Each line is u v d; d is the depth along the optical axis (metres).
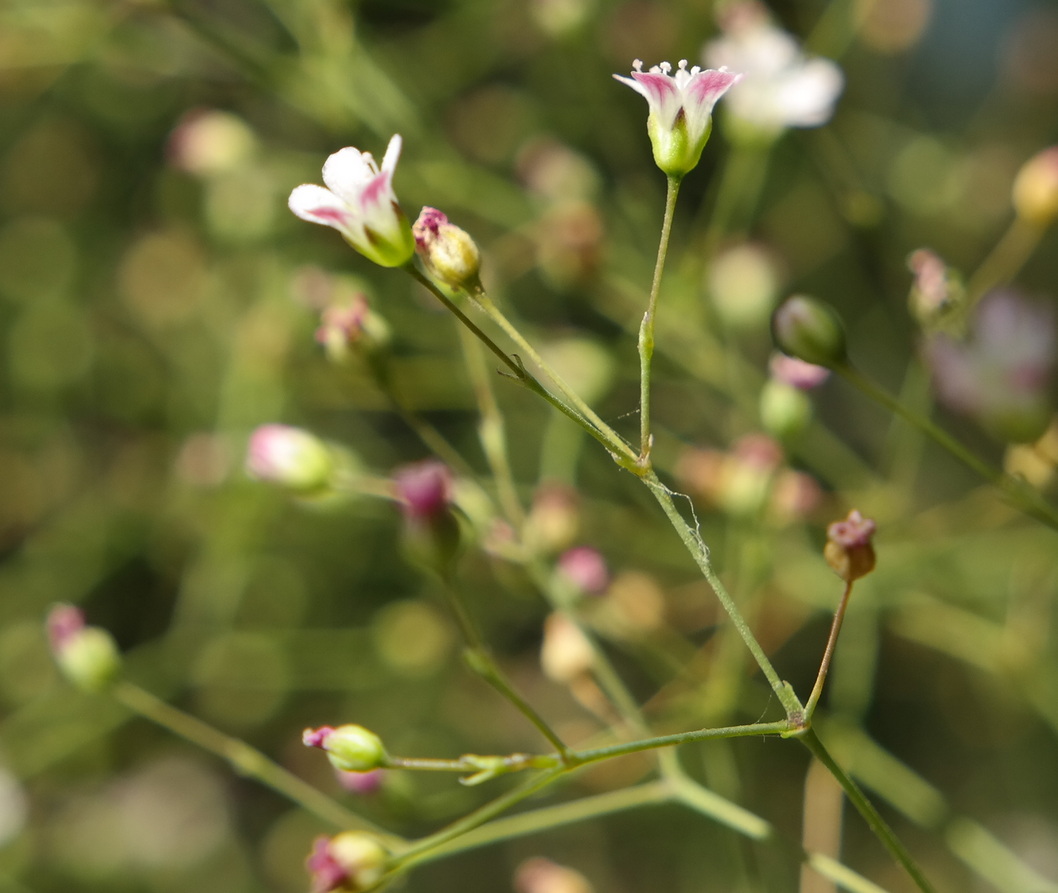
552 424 0.21
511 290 0.26
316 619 0.27
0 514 0.30
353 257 0.25
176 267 0.29
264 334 0.24
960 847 0.19
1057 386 0.20
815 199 0.25
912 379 0.20
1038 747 0.24
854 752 0.20
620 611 0.19
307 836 0.27
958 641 0.21
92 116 0.30
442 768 0.17
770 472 0.19
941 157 0.25
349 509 0.20
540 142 0.22
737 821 0.18
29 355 0.30
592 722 0.25
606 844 0.27
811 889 0.20
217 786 0.29
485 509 0.19
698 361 0.21
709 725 0.19
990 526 0.21
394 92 0.22
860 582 0.20
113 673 0.19
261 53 0.21
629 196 0.22
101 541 0.28
